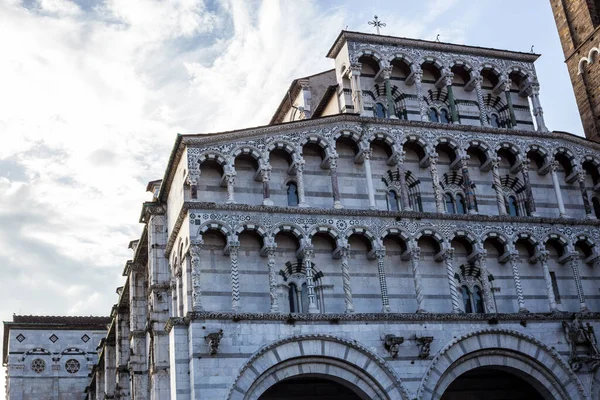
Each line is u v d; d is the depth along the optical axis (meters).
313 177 43.66
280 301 40.69
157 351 43.69
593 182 49.34
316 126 43.72
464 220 44.03
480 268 43.56
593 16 57.16
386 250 43.12
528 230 45.00
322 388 43.41
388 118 45.31
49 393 83.06
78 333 85.88
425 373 39.78
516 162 47.41
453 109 47.59
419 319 40.69
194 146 41.19
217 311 38.97
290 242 41.78
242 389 37.16
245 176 42.53
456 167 46.44
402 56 47.88
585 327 43.00
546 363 42.03
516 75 50.72
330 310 41.16
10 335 84.00
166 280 45.34
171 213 45.16
